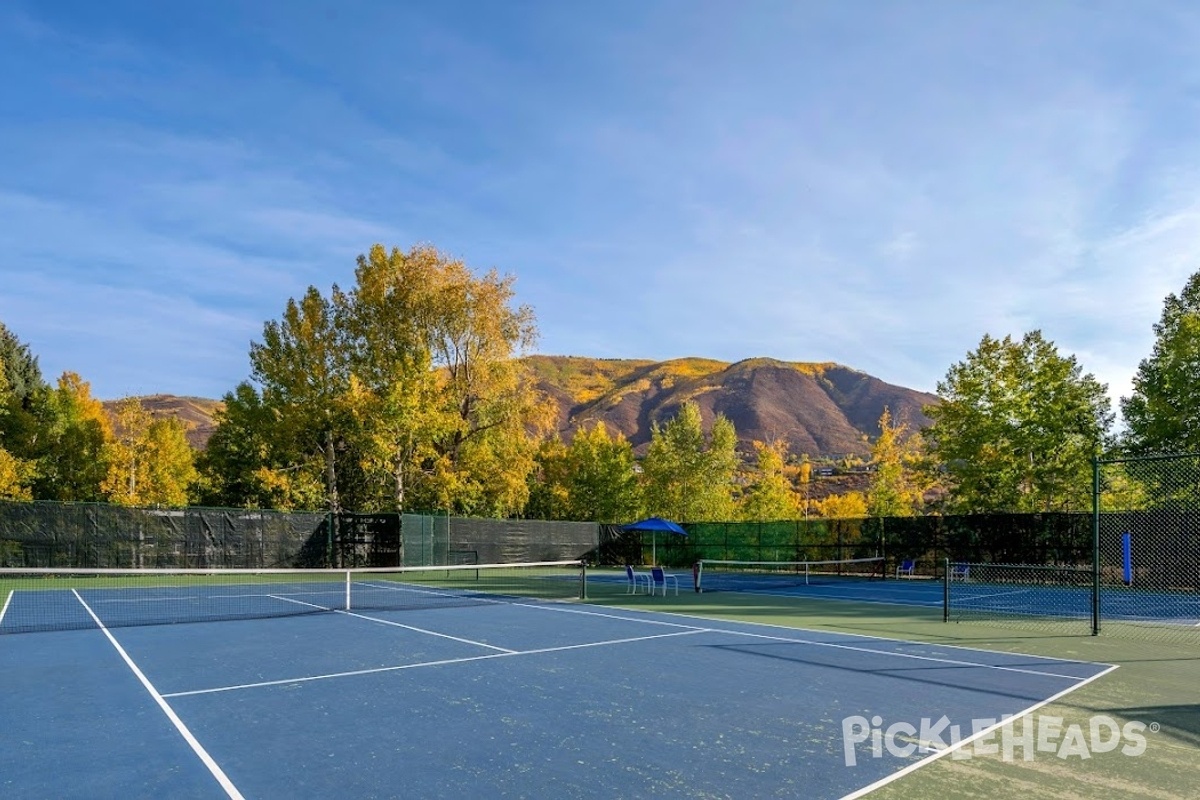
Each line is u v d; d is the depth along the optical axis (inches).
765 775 244.7
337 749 273.0
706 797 226.1
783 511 2210.9
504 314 1770.4
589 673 413.1
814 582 1227.2
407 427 1632.6
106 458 1641.2
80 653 474.3
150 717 318.0
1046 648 512.7
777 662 449.4
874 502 2167.8
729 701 346.3
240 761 260.1
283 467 1850.4
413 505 1700.3
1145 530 1040.2
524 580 1227.9
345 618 669.3
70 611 720.3
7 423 1882.4
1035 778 241.8
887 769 250.7
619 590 1029.2
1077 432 1414.9
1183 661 460.1
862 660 457.7
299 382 1759.4
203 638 540.1
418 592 967.6
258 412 1921.8
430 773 247.0
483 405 1780.3
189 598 862.5
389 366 1739.7
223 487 2094.0
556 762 257.9
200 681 389.7
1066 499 1412.4
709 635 566.3
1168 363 1268.5
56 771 250.5
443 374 1793.8
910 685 382.9
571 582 1179.9
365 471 1765.5
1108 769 250.7
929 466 1583.4
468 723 307.9
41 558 1126.4
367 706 336.5
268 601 826.8
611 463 2134.6
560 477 2287.2
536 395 1828.2
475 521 1505.9
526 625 624.4
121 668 424.5
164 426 1915.6
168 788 234.8
